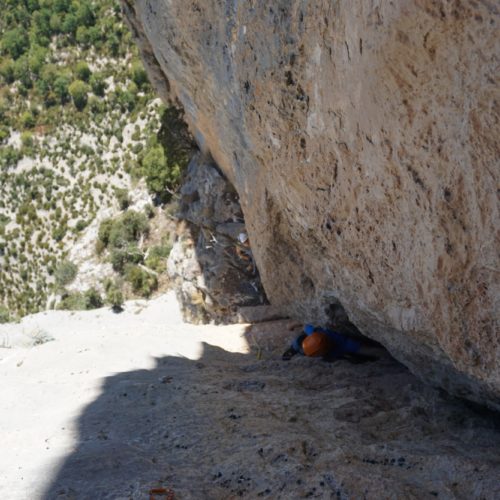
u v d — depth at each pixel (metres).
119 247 39.72
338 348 7.33
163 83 17.09
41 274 52.62
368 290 5.16
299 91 4.99
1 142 58.72
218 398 5.52
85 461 4.12
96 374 6.65
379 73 3.63
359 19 3.66
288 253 7.30
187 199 16.47
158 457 4.29
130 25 15.82
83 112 56.91
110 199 53.00
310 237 6.11
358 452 4.27
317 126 4.90
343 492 3.70
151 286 36.88
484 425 4.80
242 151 7.48
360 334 7.30
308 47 4.59
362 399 5.64
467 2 2.85
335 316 7.09
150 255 37.94
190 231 16.81
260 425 4.81
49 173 55.88
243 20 5.57
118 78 57.28
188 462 4.23
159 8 8.12
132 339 8.74
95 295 38.28
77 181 54.94
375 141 4.04
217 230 15.16
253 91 5.82
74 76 58.75
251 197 7.70
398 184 4.02
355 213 4.83
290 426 4.86
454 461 3.96
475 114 3.08
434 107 3.38
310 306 7.43
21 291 52.75
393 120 3.74
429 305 4.12
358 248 5.02
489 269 3.41
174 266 16.91
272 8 4.93
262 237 7.63
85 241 44.31
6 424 5.33
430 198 3.71
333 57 4.24
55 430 4.92
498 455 4.20
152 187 39.56
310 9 4.36
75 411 5.35
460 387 4.84
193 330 10.38
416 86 3.42
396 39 3.34
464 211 3.46
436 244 3.81
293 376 6.87
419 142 3.61
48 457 4.27
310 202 5.67
